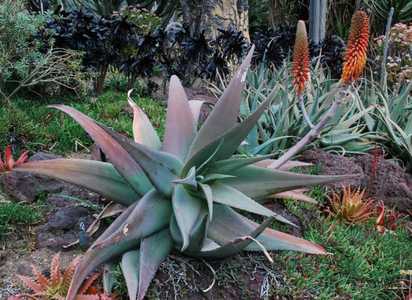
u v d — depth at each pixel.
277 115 4.60
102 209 3.04
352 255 3.12
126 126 4.39
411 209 3.98
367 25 3.01
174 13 11.19
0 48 4.38
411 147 4.47
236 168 2.65
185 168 2.54
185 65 5.89
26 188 3.23
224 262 2.71
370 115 5.02
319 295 2.78
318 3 7.77
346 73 3.09
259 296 2.65
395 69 7.06
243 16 6.96
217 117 2.67
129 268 2.42
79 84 5.00
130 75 5.77
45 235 2.87
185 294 2.54
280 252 2.91
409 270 3.12
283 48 6.80
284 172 2.67
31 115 4.42
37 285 2.41
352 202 3.53
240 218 2.64
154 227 2.53
